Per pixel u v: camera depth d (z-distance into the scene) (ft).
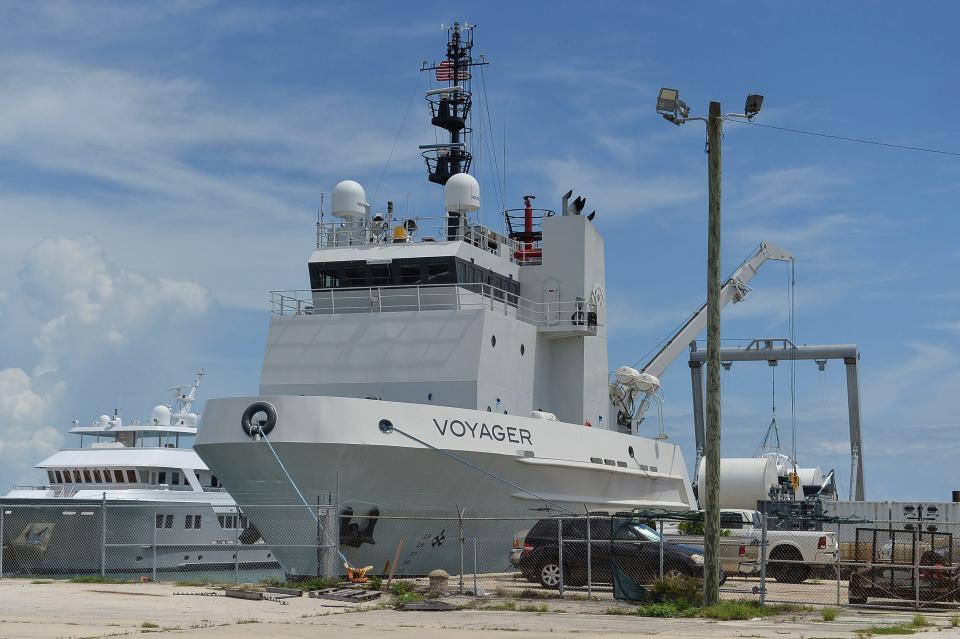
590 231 138.21
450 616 75.36
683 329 179.11
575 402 133.69
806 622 72.64
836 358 209.77
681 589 82.38
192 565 143.54
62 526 133.08
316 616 75.00
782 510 148.66
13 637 60.49
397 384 117.60
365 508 104.17
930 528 88.07
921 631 65.62
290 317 123.03
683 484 147.74
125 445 161.38
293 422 100.58
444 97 155.94
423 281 123.95
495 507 111.75
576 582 95.20
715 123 81.56
